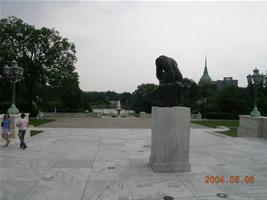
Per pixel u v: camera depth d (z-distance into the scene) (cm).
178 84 777
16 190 566
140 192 562
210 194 558
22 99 4234
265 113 4650
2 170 733
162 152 732
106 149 1106
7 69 1459
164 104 773
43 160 869
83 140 1386
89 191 564
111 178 664
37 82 4259
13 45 3825
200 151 1113
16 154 972
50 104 5172
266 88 5384
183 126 735
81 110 5634
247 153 1076
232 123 3097
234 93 5028
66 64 4138
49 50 3978
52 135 1602
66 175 687
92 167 778
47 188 581
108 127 2236
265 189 600
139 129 2061
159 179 660
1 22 3794
